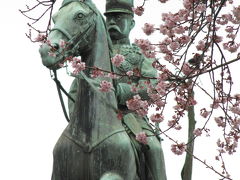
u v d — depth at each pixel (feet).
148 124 40.37
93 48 38.68
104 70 38.04
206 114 38.27
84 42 38.37
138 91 39.40
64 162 38.22
